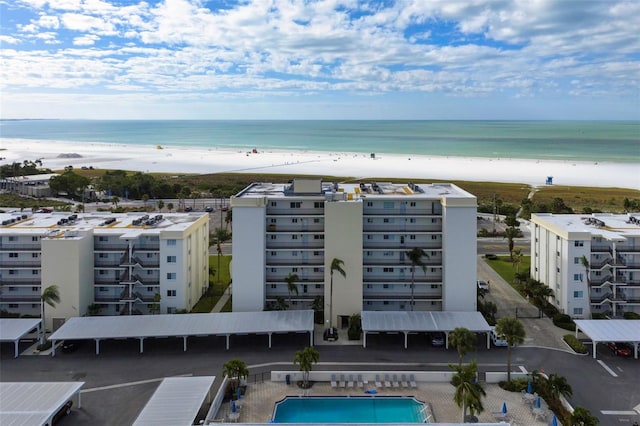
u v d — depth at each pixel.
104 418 62.00
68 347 79.56
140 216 107.19
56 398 60.59
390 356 79.06
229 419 61.47
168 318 84.31
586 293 92.44
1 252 91.69
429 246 94.44
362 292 91.75
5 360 77.31
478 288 104.25
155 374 73.31
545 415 62.09
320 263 94.38
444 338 82.88
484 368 74.75
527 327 90.00
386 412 63.94
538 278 108.31
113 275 94.06
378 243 94.88
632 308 93.50
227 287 111.38
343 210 89.50
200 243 104.62
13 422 54.91
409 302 94.62
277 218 94.50
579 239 91.81
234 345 83.12
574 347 80.38
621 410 62.94
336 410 64.44
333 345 83.25
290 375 71.44
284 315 85.62
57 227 96.75
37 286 91.81
